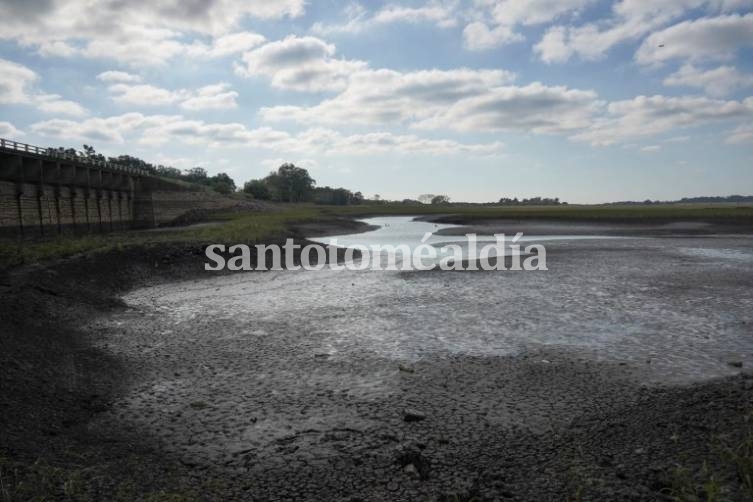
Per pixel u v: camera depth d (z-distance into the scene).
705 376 10.61
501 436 7.82
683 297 19.09
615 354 12.29
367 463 7.05
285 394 10.01
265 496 6.30
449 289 21.53
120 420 8.88
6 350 11.67
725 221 73.44
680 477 5.94
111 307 18.66
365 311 17.62
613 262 30.06
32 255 24.11
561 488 6.06
